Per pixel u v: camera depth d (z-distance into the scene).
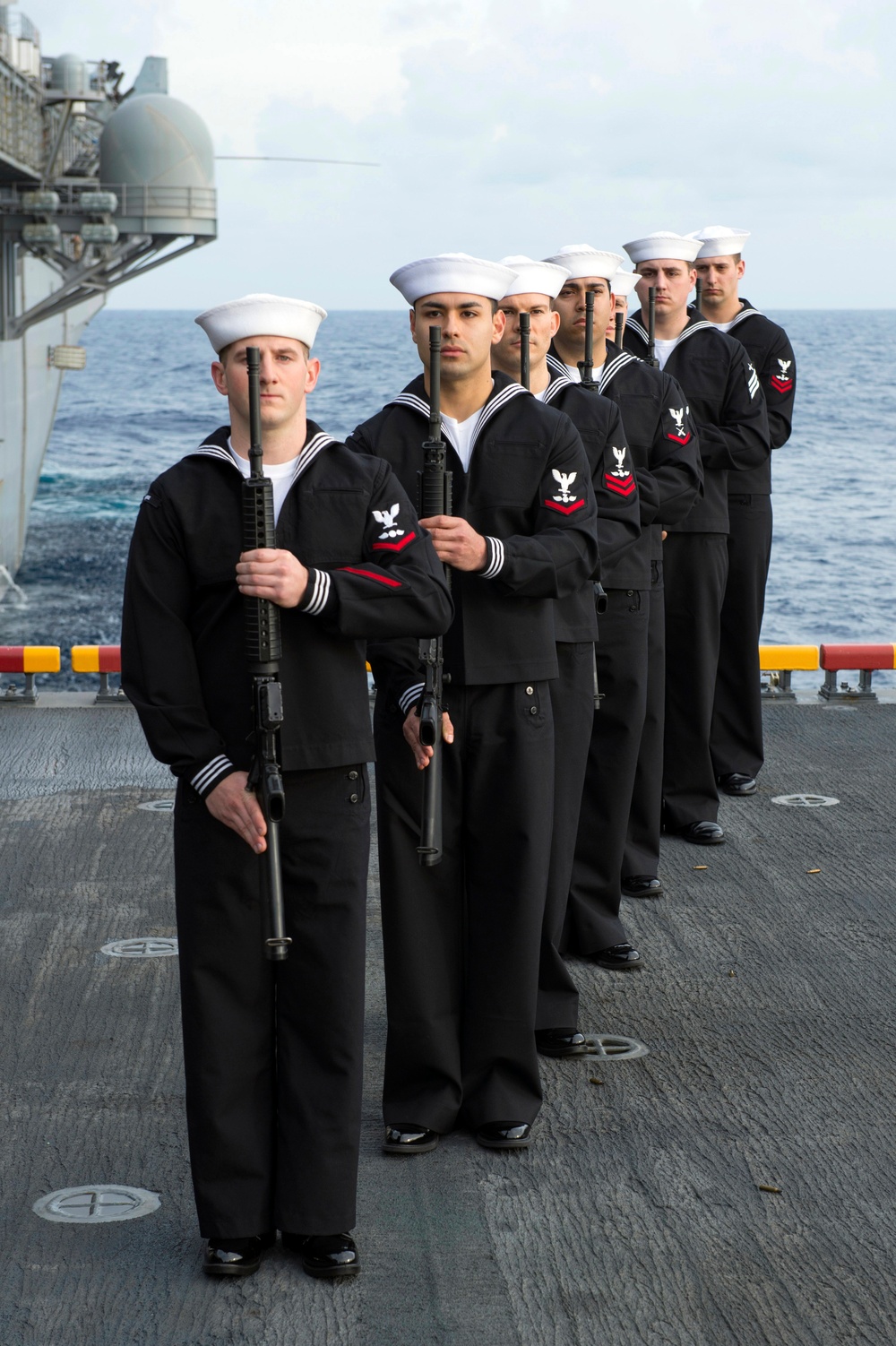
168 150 29.27
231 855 3.25
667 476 5.35
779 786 7.48
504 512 3.94
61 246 34.53
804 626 26.00
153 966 5.16
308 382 3.34
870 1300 3.20
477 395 3.98
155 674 3.23
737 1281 3.27
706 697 6.55
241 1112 3.31
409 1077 3.96
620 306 5.78
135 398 92.38
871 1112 4.09
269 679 3.13
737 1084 4.28
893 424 59.22
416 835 3.90
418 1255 3.38
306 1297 3.22
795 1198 3.63
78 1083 4.28
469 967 3.99
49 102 30.92
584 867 5.22
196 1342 3.06
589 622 4.47
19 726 8.70
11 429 36.28
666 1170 3.78
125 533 42.25
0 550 35.34
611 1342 3.05
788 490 42.31
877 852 6.45
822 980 5.07
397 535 3.31
